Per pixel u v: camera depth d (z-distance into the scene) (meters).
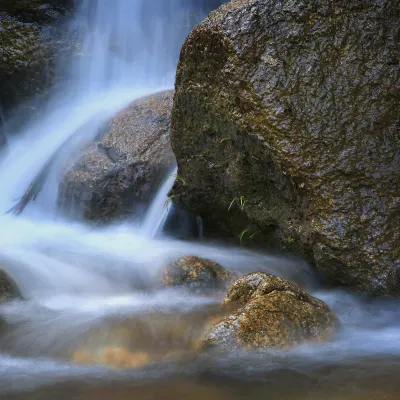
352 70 5.57
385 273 5.15
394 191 5.29
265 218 6.01
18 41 11.51
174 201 7.43
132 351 4.19
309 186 5.35
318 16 5.71
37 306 5.39
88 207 8.54
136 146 8.60
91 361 4.09
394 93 5.48
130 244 7.49
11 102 11.66
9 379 3.78
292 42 5.71
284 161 5.44
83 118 10.62
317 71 5.60
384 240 5.20
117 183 8.43
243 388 3.54
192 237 7.80
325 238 5.24
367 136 5.41
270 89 5.62
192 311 4.96
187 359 4.01
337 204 5.27
